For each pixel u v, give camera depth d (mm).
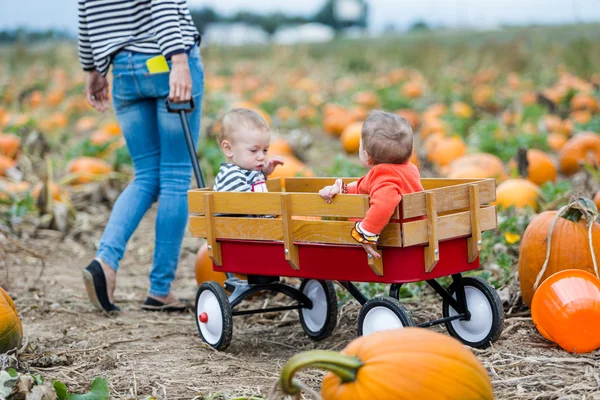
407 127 3719
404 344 2752
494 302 3900
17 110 14367
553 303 3910
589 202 4375
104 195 8469
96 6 4902
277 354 4262
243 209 4043
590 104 13008
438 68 20969
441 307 4836
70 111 14906
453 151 9336
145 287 5906
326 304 4406
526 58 20422
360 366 2732
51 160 9328
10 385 3137
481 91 15367
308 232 3834
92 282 4949
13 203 7750
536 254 4434
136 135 5121
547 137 10273
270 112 14953
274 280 4496
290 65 25750
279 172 7551
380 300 3707
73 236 7348
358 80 20594
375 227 3520
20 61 24109
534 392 3371
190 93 4762
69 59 24375
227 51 28672
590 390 3330
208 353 4250
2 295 3887
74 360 4098
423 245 3631
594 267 4227
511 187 6691
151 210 8555
